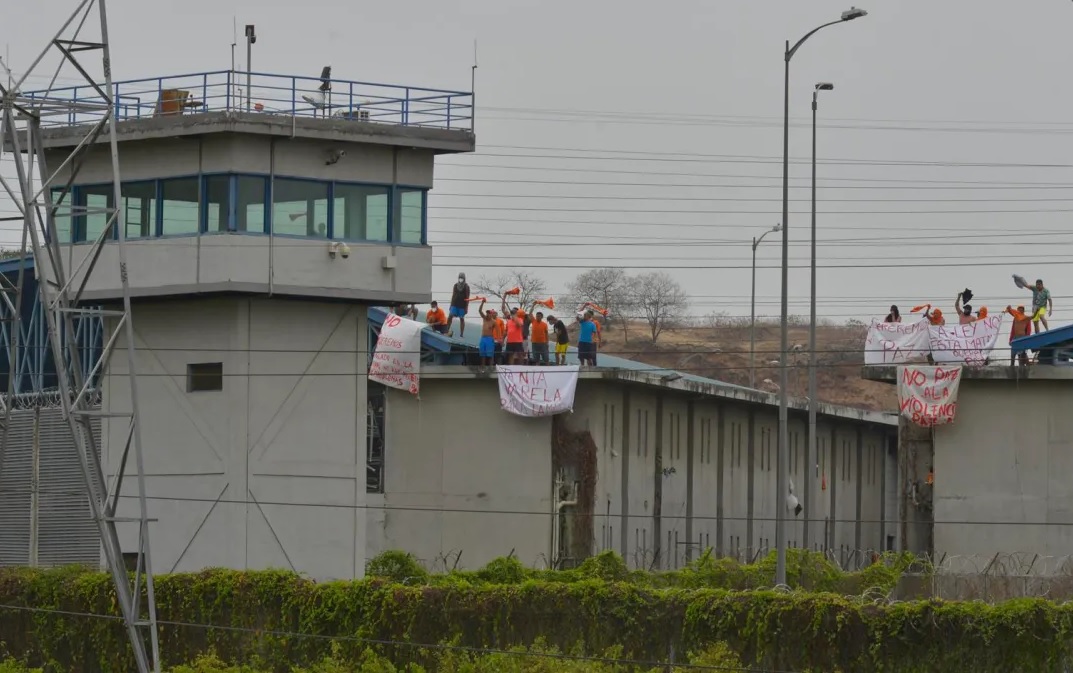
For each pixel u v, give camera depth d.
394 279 138.88
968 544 139.00
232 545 135.12
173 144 135.88
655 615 106.50
